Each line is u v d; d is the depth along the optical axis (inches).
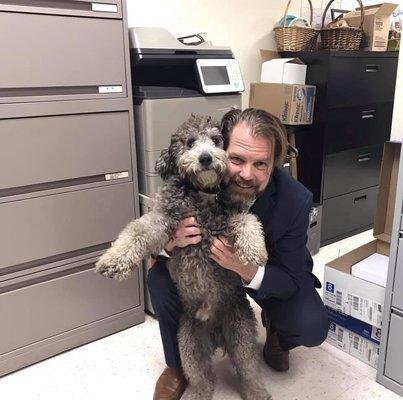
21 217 65.7
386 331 62.5
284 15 114.7
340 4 128.8
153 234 50.5
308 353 72.5
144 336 79.0
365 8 117.5
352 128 113.3
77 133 68.2
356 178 119.0
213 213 52.8
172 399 61.6
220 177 51.4
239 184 52.3
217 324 60.0
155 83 83.8
